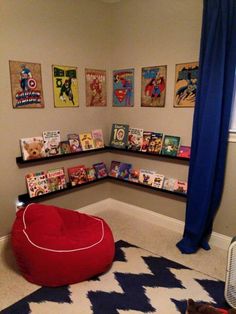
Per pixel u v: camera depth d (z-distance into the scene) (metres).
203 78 2.26
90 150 3.03
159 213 2.98
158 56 2.71
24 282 2.03
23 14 2.33
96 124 3.16
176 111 2.66
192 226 2.46
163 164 2.85
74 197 3.03
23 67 2.40
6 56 2.28
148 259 2.32
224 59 2.13
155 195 2.97
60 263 1.90
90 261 1.97
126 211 3.29
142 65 2.86
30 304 1.82
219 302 1.85
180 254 2.41
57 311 1.76
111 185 3.41
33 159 2.52
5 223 2.48
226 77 2.18
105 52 3.09
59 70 2.68
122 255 2.38
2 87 2.29
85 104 2.99
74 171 2.94
